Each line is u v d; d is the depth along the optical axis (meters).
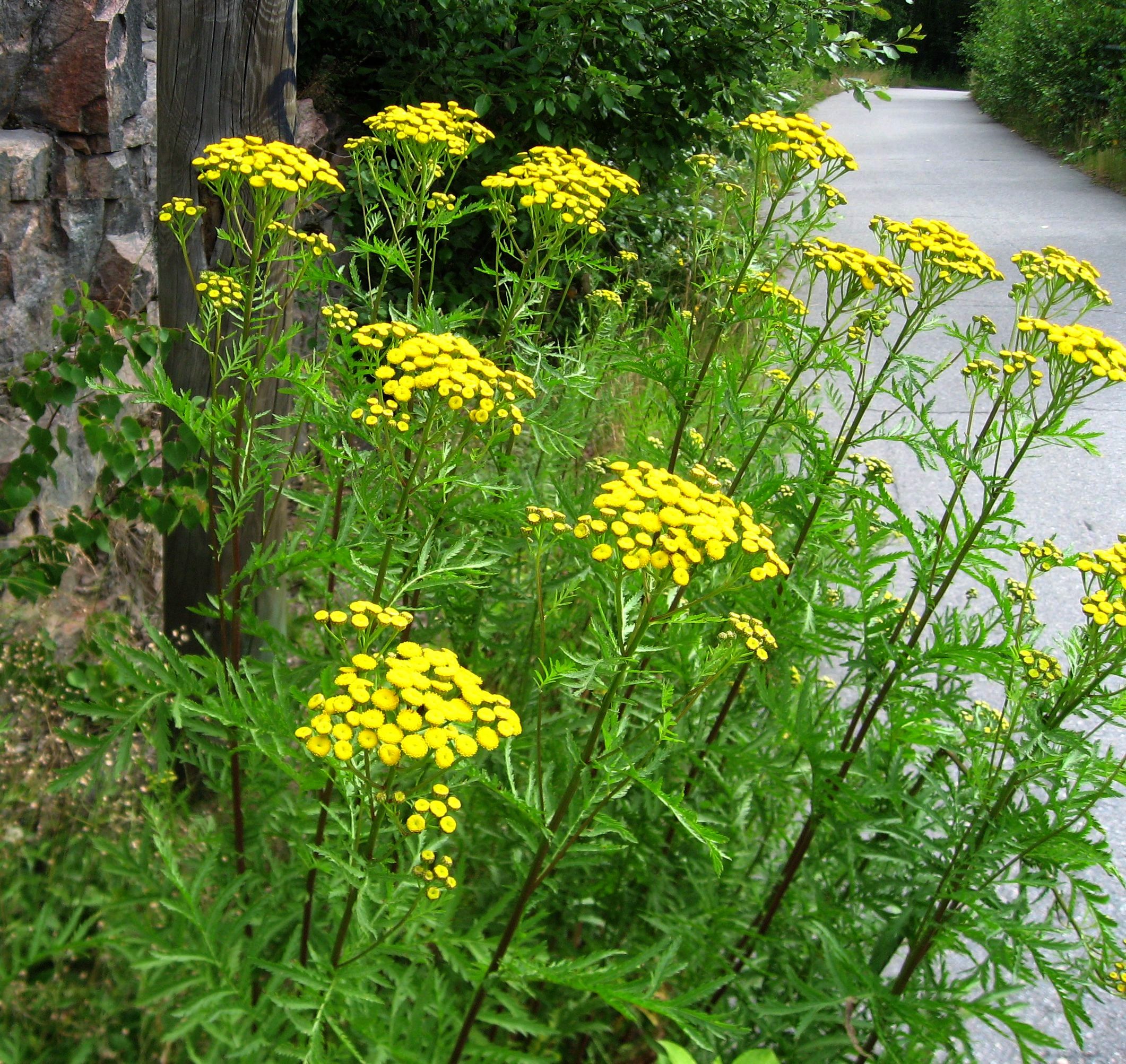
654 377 3.19
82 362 3.04
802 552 3.36
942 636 2.75
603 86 6.54
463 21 6.59
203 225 3.22
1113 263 10.83
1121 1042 3.24
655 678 2.16
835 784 2.69
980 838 2.53
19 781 2.34
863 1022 2.65
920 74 42.75
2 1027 1.88
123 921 2.06
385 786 1.79
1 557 3.03
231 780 2.55
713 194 7.88
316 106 6.60
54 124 3.61
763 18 7.04
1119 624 2.21
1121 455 6.93
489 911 2.18
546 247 3.14
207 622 3.43
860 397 2.94
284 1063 2.11
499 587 3.08
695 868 2.96
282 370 2.59
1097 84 19.08
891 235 3.05
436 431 2.22
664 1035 2.82
